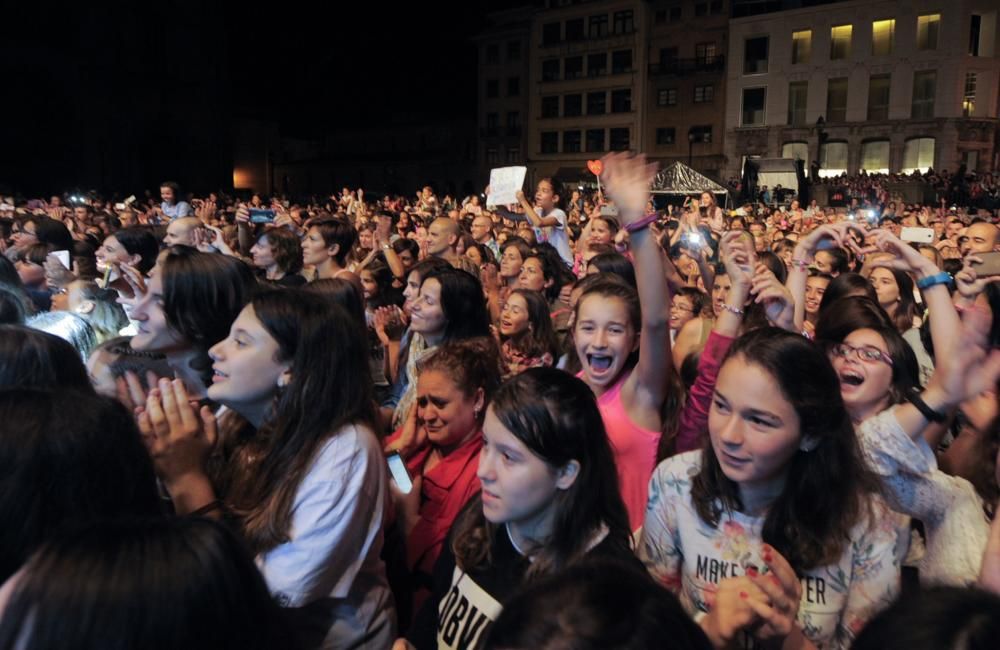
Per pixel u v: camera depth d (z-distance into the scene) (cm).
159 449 208
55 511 157
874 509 193
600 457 191
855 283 397
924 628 115
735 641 155
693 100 4988
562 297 533
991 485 226
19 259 536
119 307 425
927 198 3391
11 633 97
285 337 208
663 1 5034
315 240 546
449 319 365
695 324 361
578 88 5475
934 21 4053
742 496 195
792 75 4509
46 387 181
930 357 374
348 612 213
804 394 181
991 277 268
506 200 822
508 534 199
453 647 191
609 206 777
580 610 107
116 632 95
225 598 105
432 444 300
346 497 202
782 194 3164
